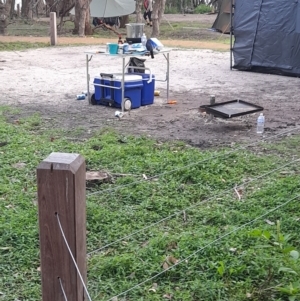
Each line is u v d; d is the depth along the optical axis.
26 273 3.47
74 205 2.03
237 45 13.44
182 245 3.73
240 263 3.45
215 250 3.63
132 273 3.43
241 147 6.20
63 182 2.00
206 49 18.47
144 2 28.86
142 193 4.78
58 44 19.64
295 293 3.02
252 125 7.48
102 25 24.80
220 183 5.04
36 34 23.94
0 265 3.54
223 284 3.25
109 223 4.20
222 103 7.73
